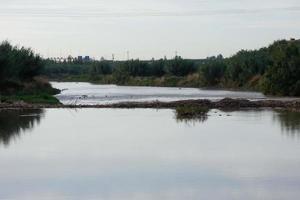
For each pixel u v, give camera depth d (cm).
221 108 4550
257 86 8175
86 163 1973
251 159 2019
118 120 3519
